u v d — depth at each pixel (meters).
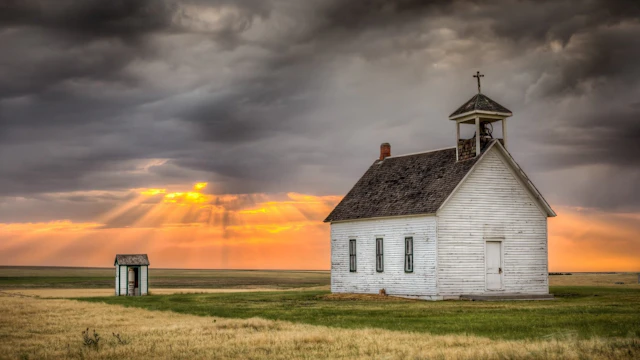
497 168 44.53
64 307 39.06
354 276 48.75
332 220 50.62
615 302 36.50
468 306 35.56
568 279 85.19
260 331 23.81
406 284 44.12
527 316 28.02
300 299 44.97
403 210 44.53
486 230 43.62
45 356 18.73
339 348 19.11
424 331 23.20
